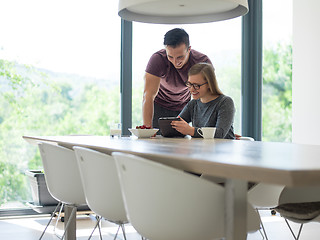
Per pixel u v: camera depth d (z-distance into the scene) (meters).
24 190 5.14
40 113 5.23
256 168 1.32
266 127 5.93
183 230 1.71
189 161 1.59
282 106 5.99
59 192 2.85
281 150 2.05
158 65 4.83
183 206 1.69
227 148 2.15
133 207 1.80
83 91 5.37
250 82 5.86
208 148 2.12
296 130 5.45
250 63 5.86
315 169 1.26
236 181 1.62
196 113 3.80
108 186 2.27
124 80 5.42
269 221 4.95
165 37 4.54
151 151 1.90
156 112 4.94
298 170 1.23
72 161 2.81
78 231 4.40
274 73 5.95
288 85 6.02
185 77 4.88
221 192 1.69
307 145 2.57
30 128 5.20
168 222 1.71
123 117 5.43
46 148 2.85
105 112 5.44
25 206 5.11
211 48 5.69
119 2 3.30
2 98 5.11
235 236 1.63
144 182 1.73
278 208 2.42
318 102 5.14
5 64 5.10
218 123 3.48
